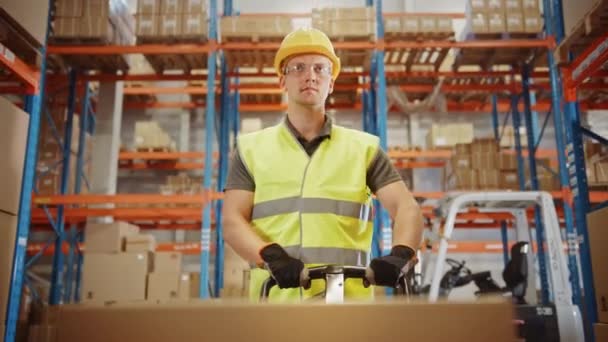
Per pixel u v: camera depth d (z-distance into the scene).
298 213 1.79
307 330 0.89
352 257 1.79
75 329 0.90
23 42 3.80
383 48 7.19
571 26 4.29
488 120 12.09
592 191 7.00
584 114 9.09
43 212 7.65
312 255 1.74
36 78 4.14
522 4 7.31
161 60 7.93
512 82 8.67
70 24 7.04
